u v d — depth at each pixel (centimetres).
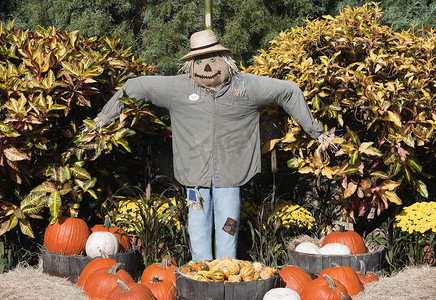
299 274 379
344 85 455
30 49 454
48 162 453
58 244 421
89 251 416
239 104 420
